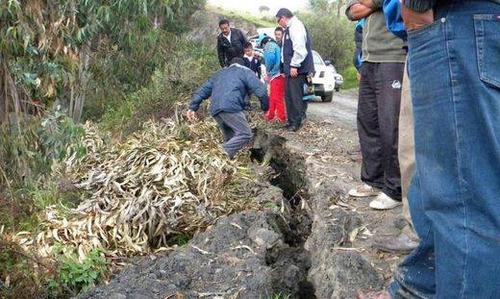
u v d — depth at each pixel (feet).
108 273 16.31
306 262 15.29
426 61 6.79
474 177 6.48
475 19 6.51
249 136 26.17
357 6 15.61
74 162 24.41
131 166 22.18
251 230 16.39
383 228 15.11
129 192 20.57
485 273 6.40
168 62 41.24
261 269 14.15
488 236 6.42
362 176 17.81
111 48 29.43
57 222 18.62
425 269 7.55
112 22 24.18
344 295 11.96
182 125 29.71
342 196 18.07
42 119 17.31
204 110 33.99
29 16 16.06
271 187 21.81
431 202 6.83
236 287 13.48
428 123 6.82
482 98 6.44
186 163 21.86
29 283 15.24
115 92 39.24
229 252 15.31
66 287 15.46
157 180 20.75
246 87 26.35
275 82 33.30
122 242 17.93
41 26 16.39
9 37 15.81
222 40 40.83
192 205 19.52
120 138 34.53
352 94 63.31
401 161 12.35
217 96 26.09
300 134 30.01
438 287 6.77
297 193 22.31
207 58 45.52
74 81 18.89
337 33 86.28
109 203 20.06
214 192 20.48
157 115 37.01
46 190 21.99
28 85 16.96
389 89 15.38
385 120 15.55
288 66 30.42
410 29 6.97
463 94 6.53
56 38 17.21
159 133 28.73
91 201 20.33
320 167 22.84
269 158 28.27
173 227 18.79
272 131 30.78
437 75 6.68
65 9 17.89
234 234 16.25
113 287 13.82
